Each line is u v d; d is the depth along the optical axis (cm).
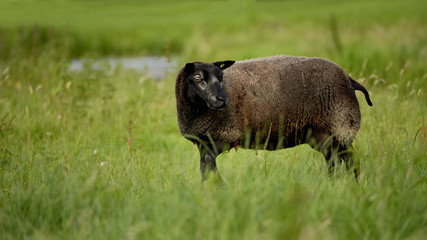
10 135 2588
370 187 1700
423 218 1377
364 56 4266
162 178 1981
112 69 4831
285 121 2036
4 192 1725
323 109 2023
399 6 16000
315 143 2077
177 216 1321
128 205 1488
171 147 2689
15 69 4044
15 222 1398
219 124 2009
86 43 8669
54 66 3956
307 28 9662
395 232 1309
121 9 14250
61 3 11900
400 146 2200
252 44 7462
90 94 3347
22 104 3161
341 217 1336
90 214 1394
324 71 2027
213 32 10000
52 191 1527
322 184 1689
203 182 1870
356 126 2056
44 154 2052
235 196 1406
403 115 2822
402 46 4906
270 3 18212
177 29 11056
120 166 2030
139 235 1265
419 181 1537
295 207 1320
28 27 8025
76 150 2392
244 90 1998
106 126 2864
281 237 1217
